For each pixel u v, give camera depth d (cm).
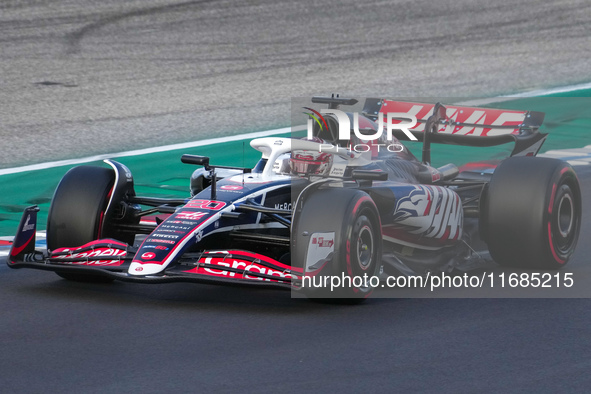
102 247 2178
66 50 6197
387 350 1775
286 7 7462
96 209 2289
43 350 1772
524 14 7438
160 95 5416
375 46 6569
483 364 1695
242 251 2053
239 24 6962
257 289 2278
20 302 2127
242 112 5103
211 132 4712
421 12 7450
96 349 1778
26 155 4231
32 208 2227
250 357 1728
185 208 2164
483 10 7512
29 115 4944
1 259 2575
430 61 6244
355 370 1659
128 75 5778
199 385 1580
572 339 1853
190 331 1897
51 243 2305
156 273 1975
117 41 6456
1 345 1803
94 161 4128
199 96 5425
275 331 1897
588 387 1577
